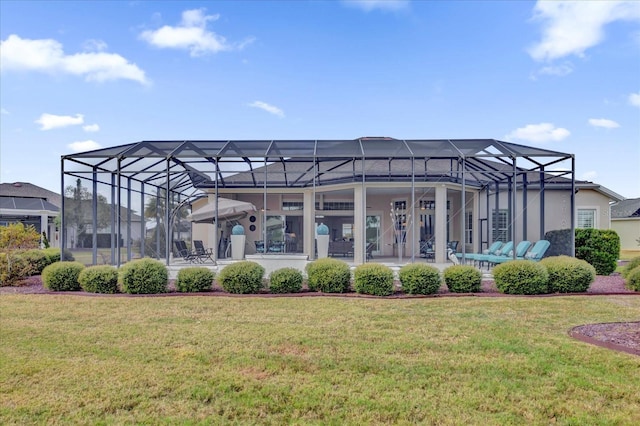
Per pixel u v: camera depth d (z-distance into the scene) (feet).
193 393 13.47
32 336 20.17
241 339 19.52
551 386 13.87
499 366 15.71
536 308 26.37
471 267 33.19
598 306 26.89
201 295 31.35
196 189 65.31
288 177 61.67
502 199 62.08
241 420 11.71
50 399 13.04
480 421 11.54
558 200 62.64
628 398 12.92
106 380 14.53
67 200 42.70
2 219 91.09
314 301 28.96
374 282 31.09
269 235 65.31
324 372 15.28
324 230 49.93
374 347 18.21
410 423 11.47
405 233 64.64
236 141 45.52
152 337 19.92
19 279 39.91
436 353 17.37
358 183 52.60
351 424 11.46
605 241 44.29
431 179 52.85
